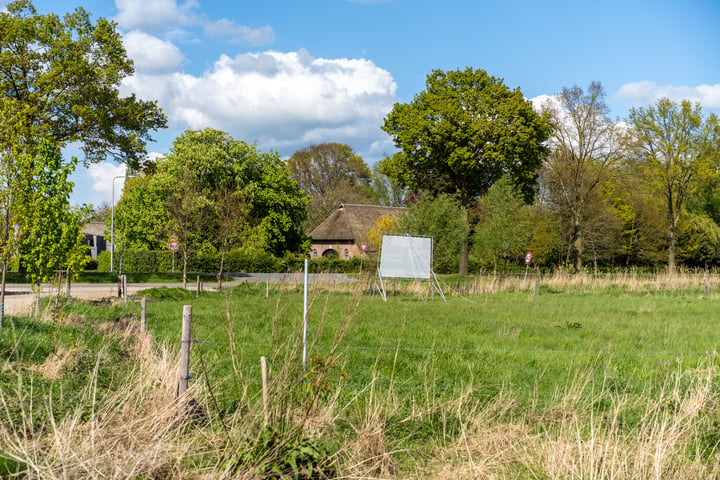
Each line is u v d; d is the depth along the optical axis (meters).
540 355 10.40
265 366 5.04
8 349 8.40
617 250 54.84
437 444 5.82
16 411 5.59
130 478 4.26
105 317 14.67
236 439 4.90
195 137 51.56
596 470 4.65
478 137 41.31
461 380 7.78
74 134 30.86
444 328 14.12
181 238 32.03
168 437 4.91
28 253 13.66
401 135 43.28
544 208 52.50
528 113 41.53
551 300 24.52
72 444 4.65
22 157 12.70
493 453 5.38
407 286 29.78
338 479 4.77
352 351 9.99
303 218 57.34
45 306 14.70
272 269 47.31
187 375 5.96
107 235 49.72
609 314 18.48
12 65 28.69
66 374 7.13
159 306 18.19
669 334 13.62
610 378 8.23
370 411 5.93
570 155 47.00
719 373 8.52
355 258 45.16
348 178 84.69
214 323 13.70
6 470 4.34
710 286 30.81
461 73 43.12
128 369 7.44
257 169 54.91
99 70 30.48
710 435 5.97
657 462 4.71
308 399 5.38
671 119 44.53
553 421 6.30
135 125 32.28
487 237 36.47
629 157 46.44
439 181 44.81
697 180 46.44
